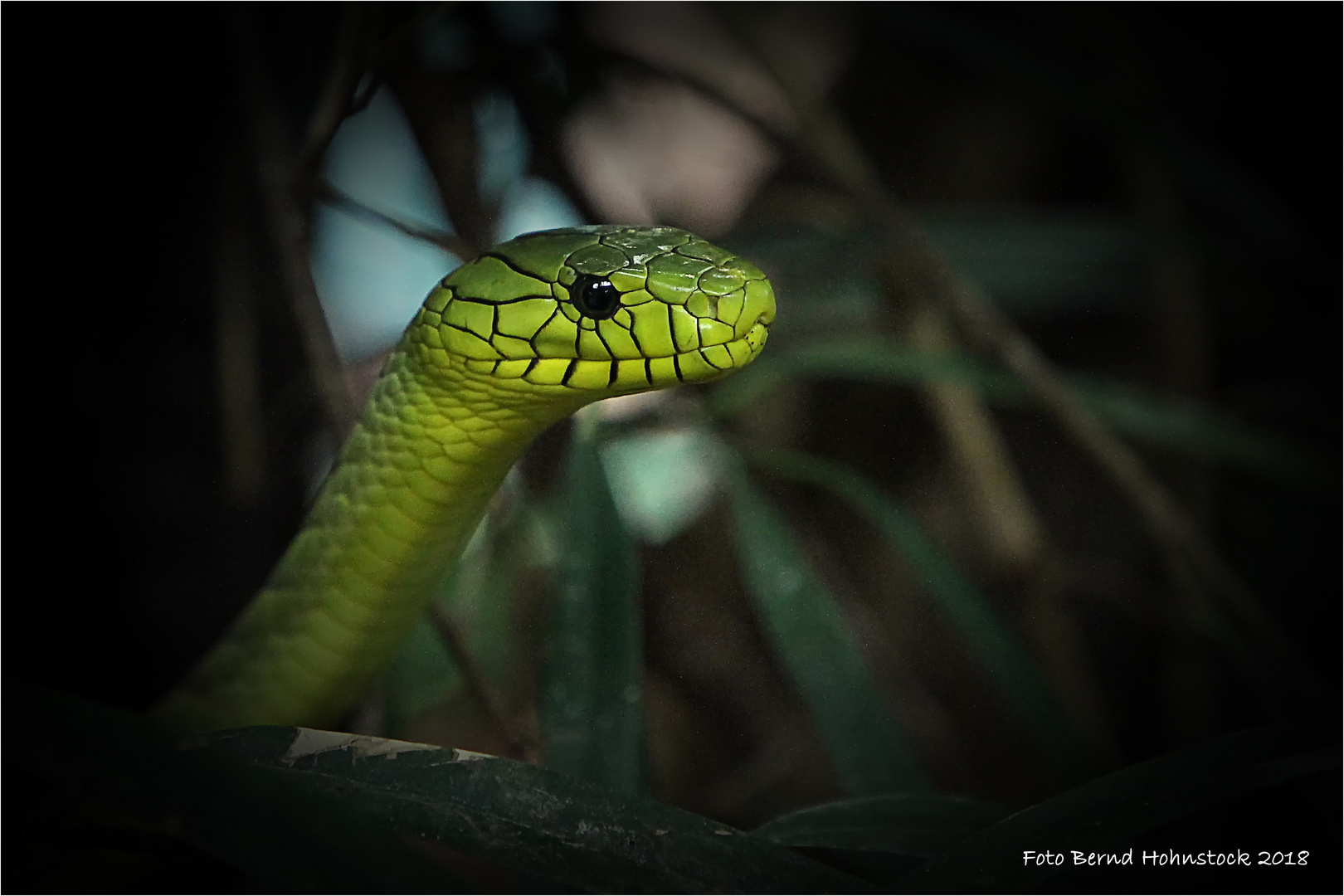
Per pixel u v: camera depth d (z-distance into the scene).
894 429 0.71
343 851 0.55
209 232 0.69
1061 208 0.71
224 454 0.70
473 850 0.60
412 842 0.65
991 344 0.70
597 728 0.64
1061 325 0.71
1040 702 0.66
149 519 0.70
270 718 0.66
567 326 0.66
